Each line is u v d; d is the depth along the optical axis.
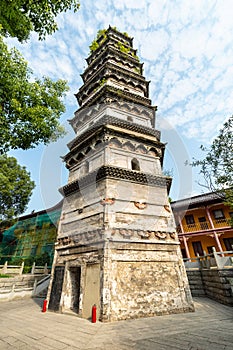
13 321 7.48
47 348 4.62
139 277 8.18
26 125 7.28
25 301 13.24
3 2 5.23
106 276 7.59
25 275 17.44
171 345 4.53
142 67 20.02
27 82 7.15
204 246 21.73
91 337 5.34
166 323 6.51
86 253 8.84
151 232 9.34
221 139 12.18
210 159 12.50
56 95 8.25
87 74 19.75
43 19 6.03
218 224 21.84
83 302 7.92
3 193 21.30
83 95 17.39
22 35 6.11
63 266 9.67
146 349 4.36
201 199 22.59
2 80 6.43
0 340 5.31
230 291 9.56
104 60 18.41
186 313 7.99
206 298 11.88
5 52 6.30
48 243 23.55
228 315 7.39
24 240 25.12
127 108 14.46
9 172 23.00
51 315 8.28
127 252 8.46
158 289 8.24
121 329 5.98
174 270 9.02
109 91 14.27
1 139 6.98
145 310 7.61
